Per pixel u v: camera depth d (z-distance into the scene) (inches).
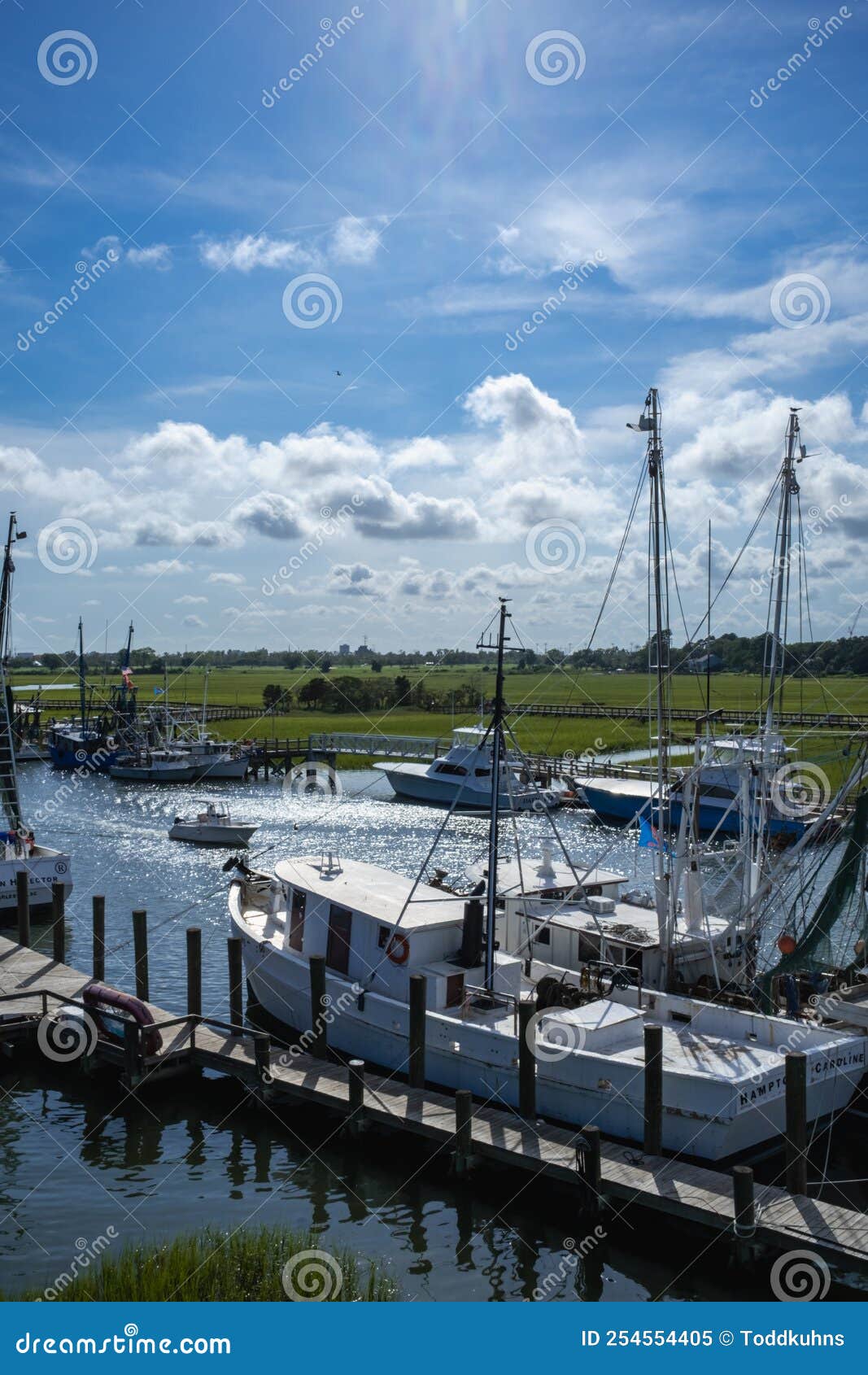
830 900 971.9
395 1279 671.8
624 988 962.1
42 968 1195.9
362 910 1006.4
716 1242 701.3
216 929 1550.2
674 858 1148.5
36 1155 839.7
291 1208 759.7
